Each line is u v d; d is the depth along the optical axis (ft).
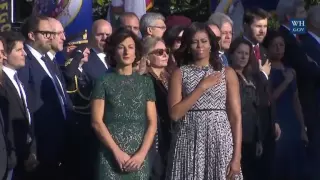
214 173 43.11
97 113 43.91
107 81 44.09
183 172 43.37
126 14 56.13
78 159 53.26
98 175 44.04
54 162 51.34
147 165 44.65
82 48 53.83
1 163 44.96
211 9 71.92
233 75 43.88
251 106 53.67
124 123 43.83
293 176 58.23
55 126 50.98
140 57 45.50
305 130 59.11
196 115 43.16
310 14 60.75
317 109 60.03
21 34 50.01
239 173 43.34
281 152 57.62
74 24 59.57
